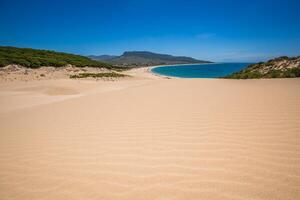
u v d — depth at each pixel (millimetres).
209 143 3123
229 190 2088
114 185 2350
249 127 3564
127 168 2660
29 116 6020
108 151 3182
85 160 2979
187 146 3092
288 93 5965
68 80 20562
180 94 7555
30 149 3545
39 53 40906
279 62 19516
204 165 2555
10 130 4684
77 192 2295
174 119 4406
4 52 34562
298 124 3477
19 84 16922
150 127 4055
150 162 2746
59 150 3400
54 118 5480
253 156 2637
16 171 2883
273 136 3137
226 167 2469
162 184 2285
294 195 1943
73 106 7000
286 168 2336
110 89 14047
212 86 9305
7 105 8656
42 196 2295
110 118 4977
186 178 2342
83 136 3924
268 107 4590
